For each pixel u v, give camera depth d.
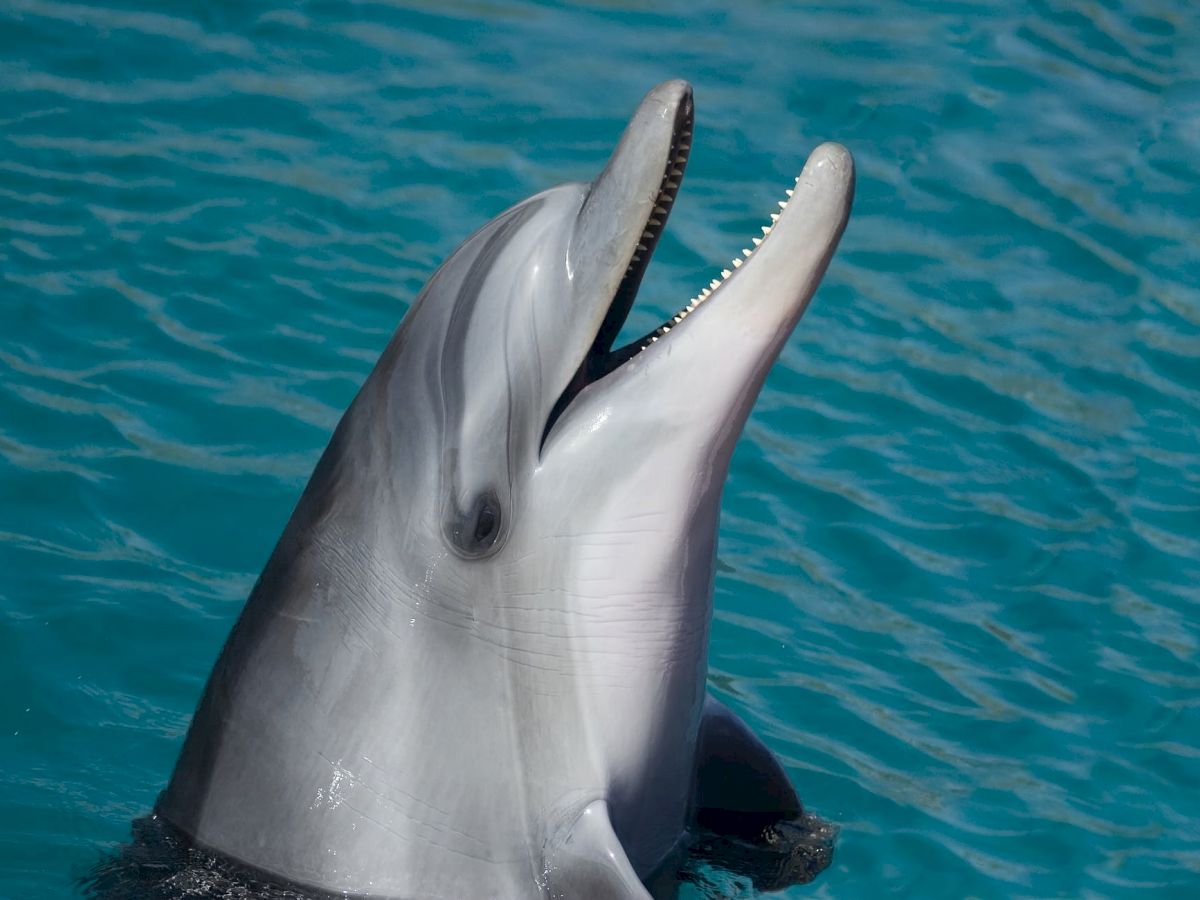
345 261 37.62
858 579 30.08
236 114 42.97
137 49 45.34
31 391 32.62
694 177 41.62
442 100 44.38
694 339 17.61
